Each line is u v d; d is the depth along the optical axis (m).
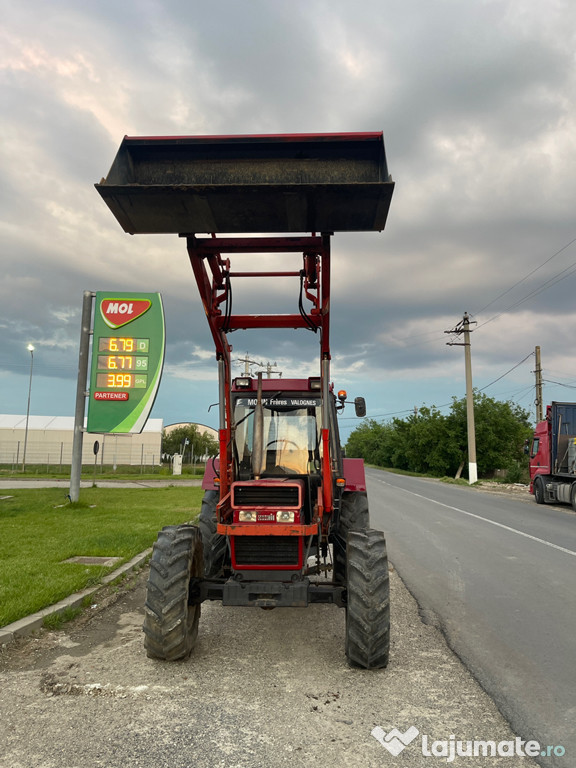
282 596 4.63
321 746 3.30
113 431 15.75
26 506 15.53
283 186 3.97
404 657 4.88
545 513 17.02
